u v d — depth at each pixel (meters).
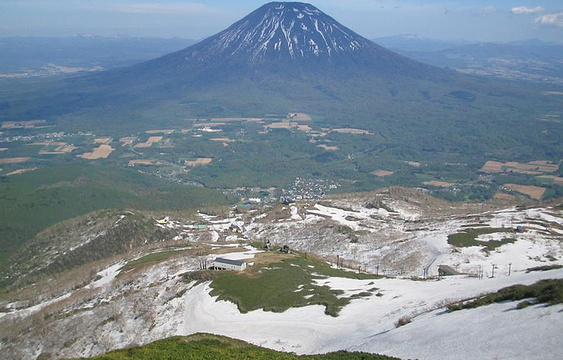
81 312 108.50
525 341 48.38
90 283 133.88
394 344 59.78
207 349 60.53
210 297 99.44
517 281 79.00
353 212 199.12
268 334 78.56
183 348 60.75
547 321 51.28
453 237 141.25
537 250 129.12
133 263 140.62
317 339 73.50
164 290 109.31
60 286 137.75
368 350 60.50
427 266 123.19
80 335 97.69
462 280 95.56
